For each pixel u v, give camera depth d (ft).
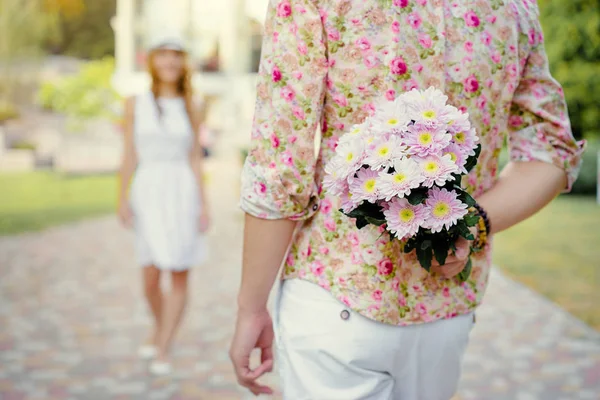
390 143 3.87
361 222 4.00
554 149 4.58
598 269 22.58
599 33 42.83
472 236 3.94
